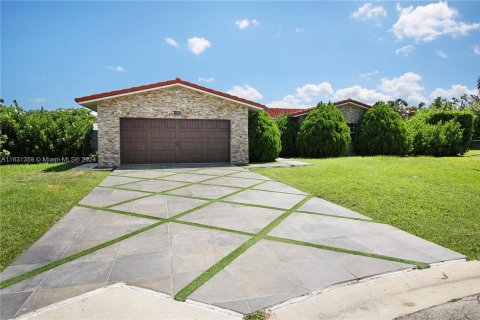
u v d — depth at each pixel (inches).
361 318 98.4
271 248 154.1
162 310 100.8
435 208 228.2
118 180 354.9
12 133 572.4
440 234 175.0
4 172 415.2
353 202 247.9
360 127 734.5
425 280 122.3
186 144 524.1
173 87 503.5
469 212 217.3
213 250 151.4
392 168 453.4
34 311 99.5
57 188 295.4
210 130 534.0
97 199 258.5
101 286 115.7
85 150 621.3
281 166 492.7
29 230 175.6
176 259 140.5
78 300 106.2
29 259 139.3
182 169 454.9
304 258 142.0
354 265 134.6
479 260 141.4
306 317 98.6
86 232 176.4
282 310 102.0
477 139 1075.3
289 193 288.8
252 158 569.3
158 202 250.7
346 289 115.3
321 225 191.8
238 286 116.0
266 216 211.9
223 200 259.4
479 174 398.3
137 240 164.4
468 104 1486.2
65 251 148.6
